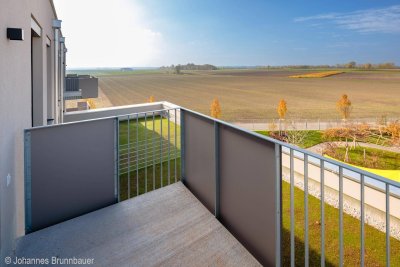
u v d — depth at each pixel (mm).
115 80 91125
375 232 4109
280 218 1646
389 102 38781
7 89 2020
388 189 1219
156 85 74938
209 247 2057
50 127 2285
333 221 4379
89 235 2207
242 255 1953
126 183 4480
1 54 1870
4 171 1912
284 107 35594
